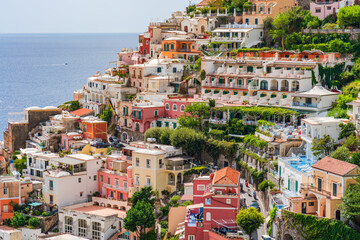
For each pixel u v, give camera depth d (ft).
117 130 645.92
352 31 622.54
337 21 645.51
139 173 509.76
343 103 522.06
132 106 618.03
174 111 609.83
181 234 430.61
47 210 516.73
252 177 479.00
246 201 454.81
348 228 357.82
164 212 475.31
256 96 579.89
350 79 574.15
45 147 614.34
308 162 436.35
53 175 515.91
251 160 493.36
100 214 488.44
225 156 522.06
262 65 595.47
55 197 514.27
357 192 357.41
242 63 611.47
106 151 575.38
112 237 483.10
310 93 540.11
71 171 524.93
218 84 616.39
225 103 589.73
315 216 370.94
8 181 516.32
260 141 488.85
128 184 514.27
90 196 531.09
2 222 510.99
